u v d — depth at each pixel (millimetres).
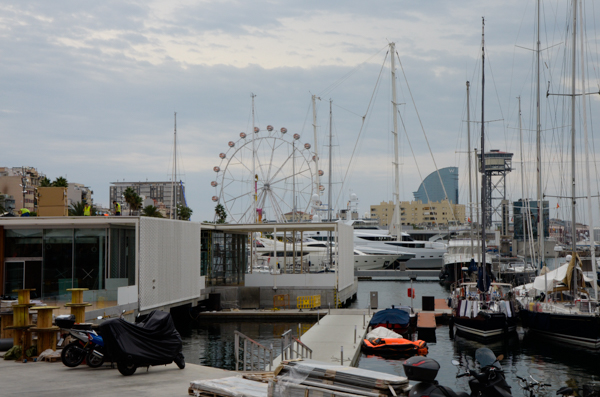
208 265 52094
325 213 101250
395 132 103625
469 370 12797
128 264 38156
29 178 139000
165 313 17406
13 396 13570
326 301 50344
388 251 103625
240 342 35812
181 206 113750
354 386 10781
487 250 96750
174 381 15430
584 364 30438
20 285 35625
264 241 110938
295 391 11258
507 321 39656
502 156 142375
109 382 15266
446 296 67938
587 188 37250
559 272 40438
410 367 10805
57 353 18719
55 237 35438
